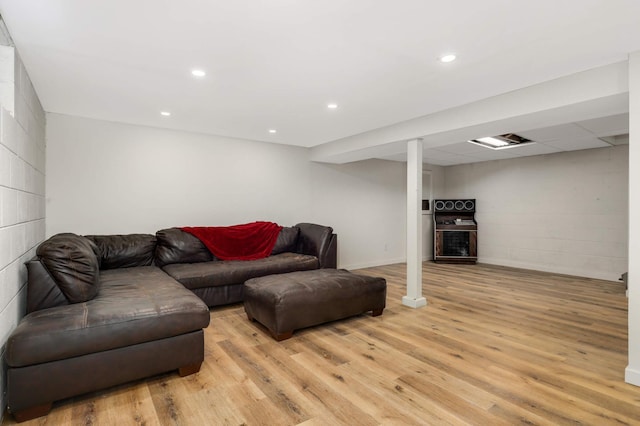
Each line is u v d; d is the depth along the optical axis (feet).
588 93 7.78
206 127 13.47
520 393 6.45
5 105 6.43
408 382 6.85
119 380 6.33
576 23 5.75
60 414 5.74
